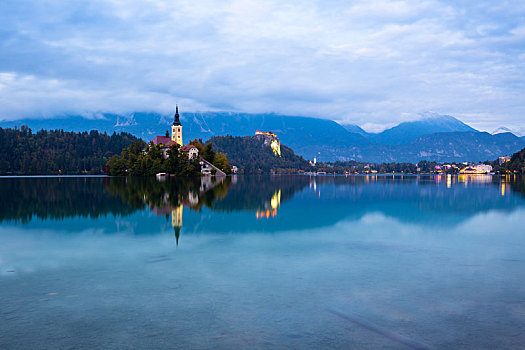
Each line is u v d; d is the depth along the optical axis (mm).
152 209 42906
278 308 12742
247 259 19594
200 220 34250
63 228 29531
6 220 33750
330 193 76312
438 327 11344
